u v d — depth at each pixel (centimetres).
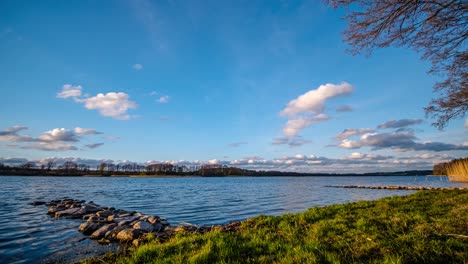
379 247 543
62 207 1936
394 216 849
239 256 526
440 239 579
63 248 870
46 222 1375
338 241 598
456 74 1113
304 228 782
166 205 2559
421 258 473
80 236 1036
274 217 978
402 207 1039
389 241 570
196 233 828
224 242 607
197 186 6725
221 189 5500
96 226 1152
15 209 1923
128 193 4069
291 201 3017
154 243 716
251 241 626
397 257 462
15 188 4462
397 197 1413
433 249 512
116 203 2694
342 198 3434
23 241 977
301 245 567
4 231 1152
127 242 905
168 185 7088
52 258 773
